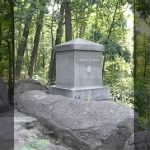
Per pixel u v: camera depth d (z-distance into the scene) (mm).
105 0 10680
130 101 6453
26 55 13781
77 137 3764
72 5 9875
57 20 10492
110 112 4215
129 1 8180
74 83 6215
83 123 3973
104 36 9570
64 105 4707
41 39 16203
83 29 12617
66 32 9969
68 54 6473
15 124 4098
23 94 6184
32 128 4266
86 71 6438
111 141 3686
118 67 10562
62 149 3637
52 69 10875
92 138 3703
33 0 8266
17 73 9234
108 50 8773
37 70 14891
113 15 10633
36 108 4980
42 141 3705
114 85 8445
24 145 3430
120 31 10555
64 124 4094
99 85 6695
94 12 11125
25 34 9977
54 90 6652
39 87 7199
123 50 8922
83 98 6113
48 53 17062
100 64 6746
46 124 4344
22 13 8102
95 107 4422
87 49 6445
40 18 9508
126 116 4031
